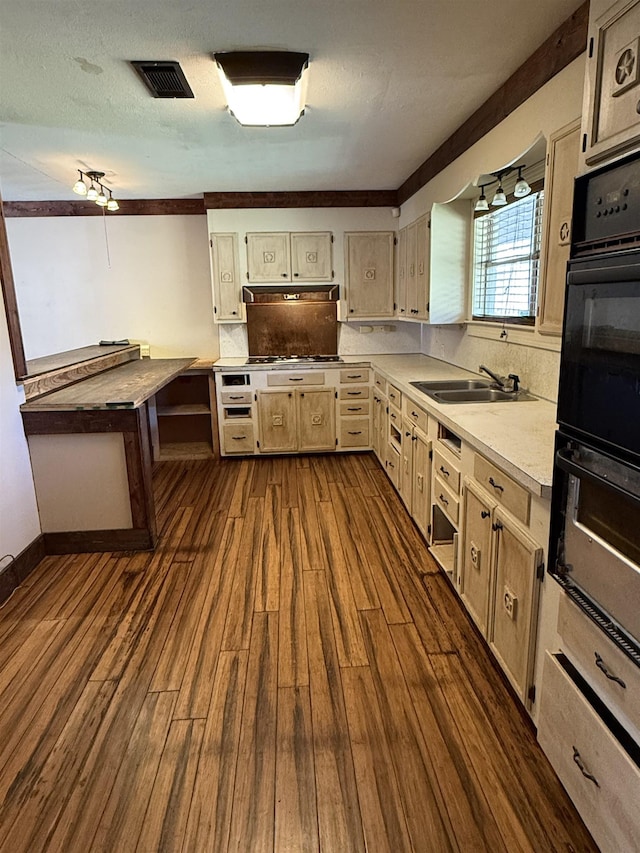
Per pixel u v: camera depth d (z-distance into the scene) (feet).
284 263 15.90
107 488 9.86
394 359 15.66
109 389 10.59
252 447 15.93
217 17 6.06
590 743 4.35
